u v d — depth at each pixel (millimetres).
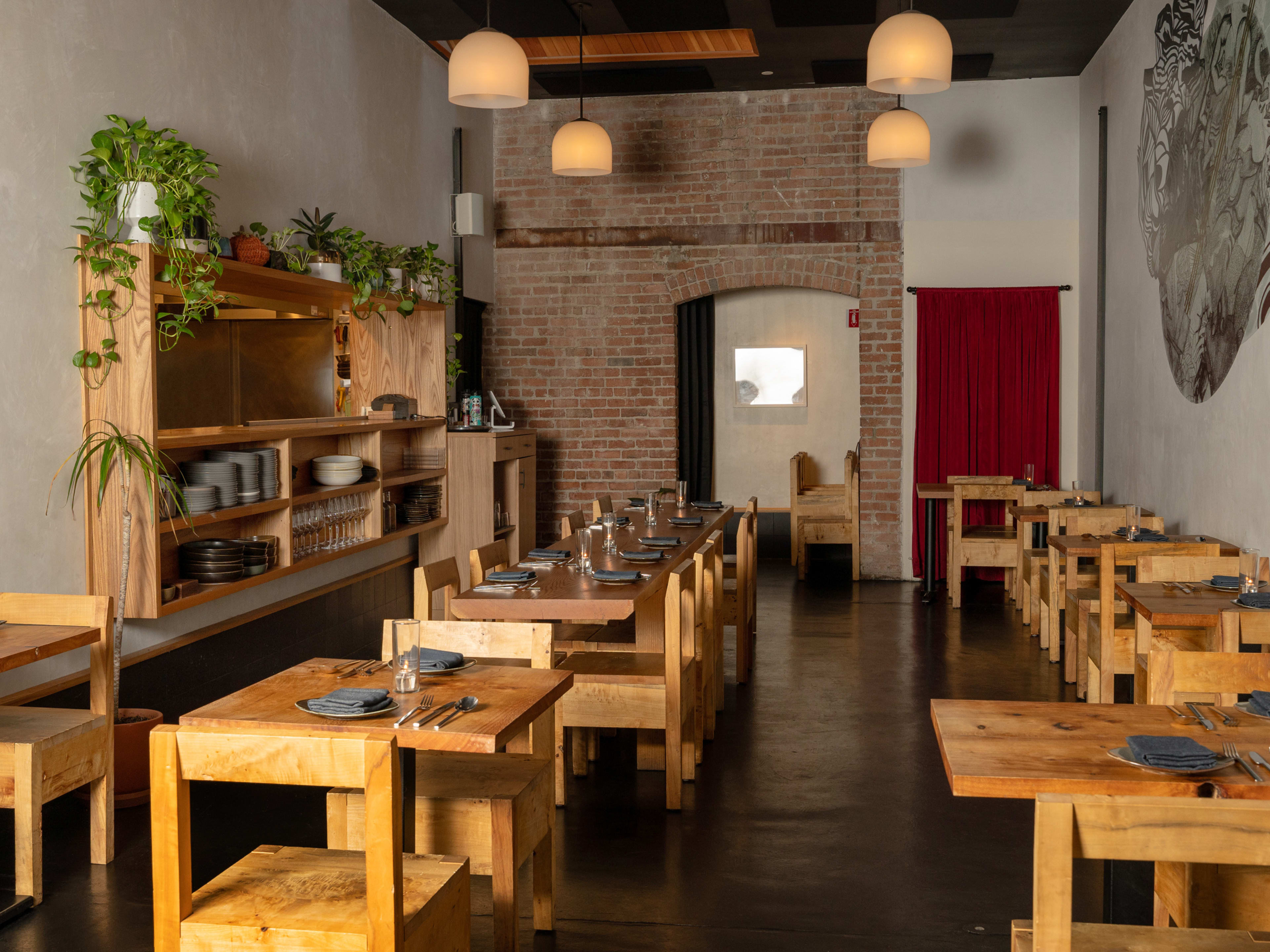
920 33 4797
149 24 4492
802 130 8922
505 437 7434
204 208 4465
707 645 4707
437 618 7176
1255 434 4891
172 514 4293
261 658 5277
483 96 5262
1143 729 2344
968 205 8805
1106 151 7766
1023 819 3781
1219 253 5387
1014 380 8781
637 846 3549
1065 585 5840
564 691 2715
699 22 7125
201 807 3922
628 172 9141
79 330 4078
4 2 3680
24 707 3551
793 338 10438
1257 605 3688
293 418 5926
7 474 3721
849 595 8344
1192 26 5867
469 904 2369
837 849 3520
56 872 3307
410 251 6844
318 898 2064
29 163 3814
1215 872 2102
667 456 9250
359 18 6582
